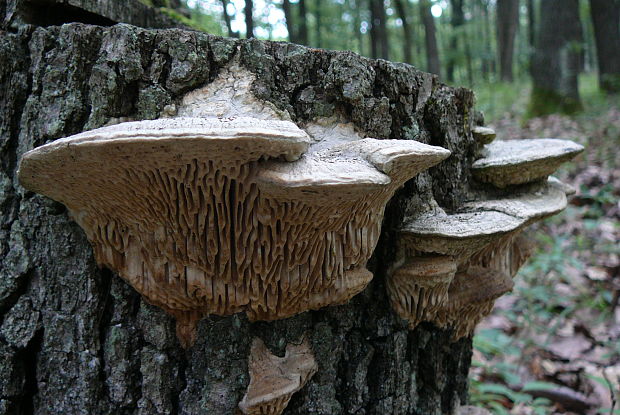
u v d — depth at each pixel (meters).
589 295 0.56
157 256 0.21
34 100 0.23
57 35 0.23
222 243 0.20
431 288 0.26
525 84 2.53
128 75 0.23
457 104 0.29
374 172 0.19
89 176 0.19
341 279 0.23
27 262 0.23
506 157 0.29
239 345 0.24
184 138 0.16
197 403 0.24
